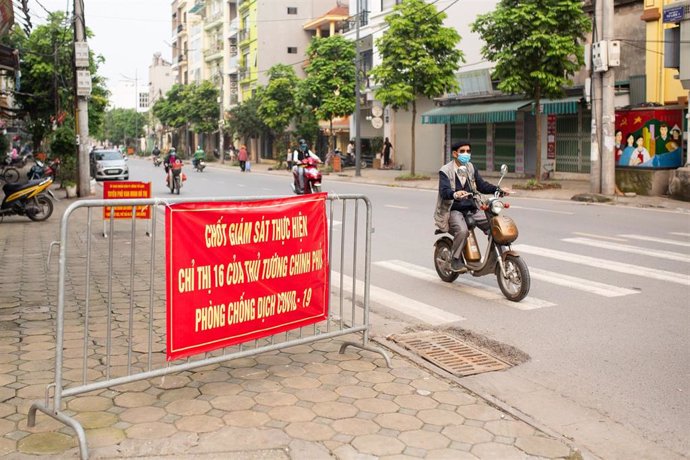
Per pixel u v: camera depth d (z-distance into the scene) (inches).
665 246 408.2
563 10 751.1
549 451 146.3
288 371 196.4
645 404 176.6
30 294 296.4
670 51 673.6
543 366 206.7
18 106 1136.2
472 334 239.9
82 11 824.3
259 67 2170.3
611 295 290.8
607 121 705.6
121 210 480.4
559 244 419.2
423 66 975.0
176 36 3452.3
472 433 154.9
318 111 1481.3
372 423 159.5
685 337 231.8
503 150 1095.6
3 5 414.0
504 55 781.9
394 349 219.0
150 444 146.7
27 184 586.2
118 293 298.7
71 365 198.5
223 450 144.6
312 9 2197.3
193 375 191.8
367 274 213.8
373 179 1165.1
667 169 716.7
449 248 321.4
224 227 172.4
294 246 192.4
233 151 2191.2
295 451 144.4
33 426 155.1
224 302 174.6
